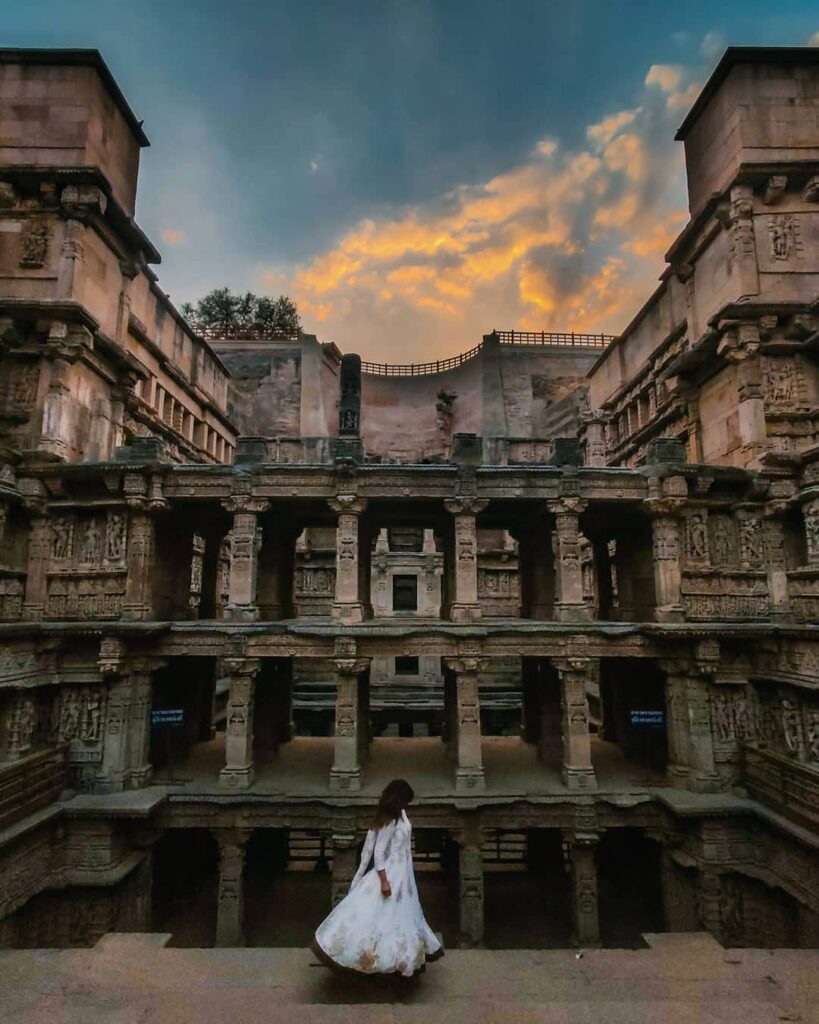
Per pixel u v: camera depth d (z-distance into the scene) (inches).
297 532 1053.2
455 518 832.3
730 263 892.6
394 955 293.3
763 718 788.6
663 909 773.3
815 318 835.4
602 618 1058.7
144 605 799.1
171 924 820.6
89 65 887.7
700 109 977.5
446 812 752.3
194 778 820.0
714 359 929.5
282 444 1556.3
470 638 781.3
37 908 699.4
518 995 302.2
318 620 939.3
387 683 1502.2
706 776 764.6
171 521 920.9
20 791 658.8
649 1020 276.1
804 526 816.9
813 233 871.7
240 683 786.8
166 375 1166.3
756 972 323.9
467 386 1930.4
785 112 885.2
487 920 832.9
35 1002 290.4
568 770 774.5
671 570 814.5
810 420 844.0
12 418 818.2
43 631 755.4
